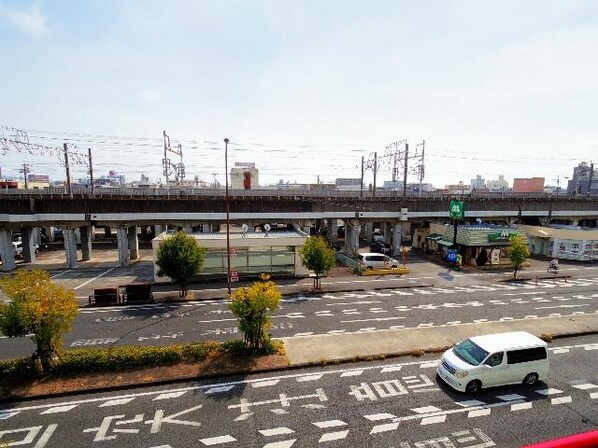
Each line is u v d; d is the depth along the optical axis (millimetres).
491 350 13461
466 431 11195
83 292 27188
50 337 13969
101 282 30266
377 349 16750
